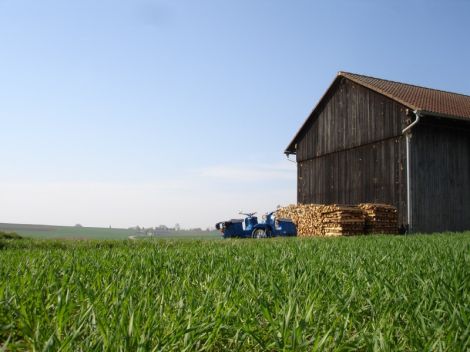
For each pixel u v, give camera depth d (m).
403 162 18.19
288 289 2.74
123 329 1.75
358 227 18.00
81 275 3.34
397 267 3.90
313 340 1.78
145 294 2.50
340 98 21.84
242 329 1.94
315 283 2.94
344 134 21.44
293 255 4.77
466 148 19.53
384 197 19.00
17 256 5.15
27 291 2.62
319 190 22.94
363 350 1.89
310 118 23.75
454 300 2.46
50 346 1.56
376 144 19.59
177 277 3.32
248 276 3.27
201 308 2.14
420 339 1.83
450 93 25.58
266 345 1.85
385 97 19.27
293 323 1.99
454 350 1.67
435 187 18.42
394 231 18.09
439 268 3.81
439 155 18.70
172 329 1.88
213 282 2.97
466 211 19.17
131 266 3.85
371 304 2.38
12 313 2.25
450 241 8.23
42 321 2.03
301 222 19.83
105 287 2.81
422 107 18.16
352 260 4.40
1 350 1.87
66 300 2.24
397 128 18.58
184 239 10.55
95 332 1.82
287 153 25.23
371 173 19.73
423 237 10.52
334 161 22.03
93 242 9.87
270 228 15.90
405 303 2.41
